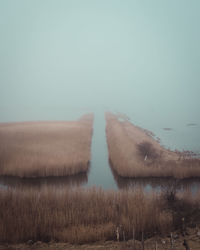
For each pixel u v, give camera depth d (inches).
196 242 290.4
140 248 284.4
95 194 422.6
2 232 316.5
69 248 290.7
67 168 648.4
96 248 288.2
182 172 591.5
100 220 350.3
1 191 444.5
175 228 330.6
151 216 343.6
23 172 632.4
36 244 302.7
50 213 355.6
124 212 358.9
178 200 404.8
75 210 364.5
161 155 765.9
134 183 575.8
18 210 365.7
